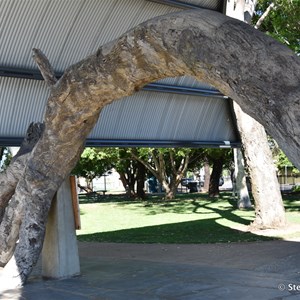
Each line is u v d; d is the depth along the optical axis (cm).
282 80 395
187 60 489
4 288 806
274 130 388
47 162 797
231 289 767
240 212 2256
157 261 1063
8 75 973
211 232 1574
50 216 894
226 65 438
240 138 1551
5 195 889
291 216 1914
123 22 1095
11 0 900
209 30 466
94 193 4972
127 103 1172
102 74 639
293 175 4606
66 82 702
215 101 1377
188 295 739
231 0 1609
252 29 450
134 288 795
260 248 1183
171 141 1338
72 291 783
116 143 1199
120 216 2361
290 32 1852
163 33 518
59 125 749
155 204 3106
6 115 1027
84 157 3412
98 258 1127
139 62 578
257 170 1546
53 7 959
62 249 886
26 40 979
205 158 3781
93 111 717
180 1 1152
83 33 1051
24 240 820
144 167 3869
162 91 1199
